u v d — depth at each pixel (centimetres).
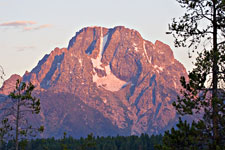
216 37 9144
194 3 9144
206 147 8719
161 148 9006
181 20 9269
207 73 8894
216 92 8850
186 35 9231
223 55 8744
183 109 8981
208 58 8850
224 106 8700
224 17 9056
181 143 8875
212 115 8806
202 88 8938
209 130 8812
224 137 8750
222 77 8825
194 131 8850
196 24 9194
